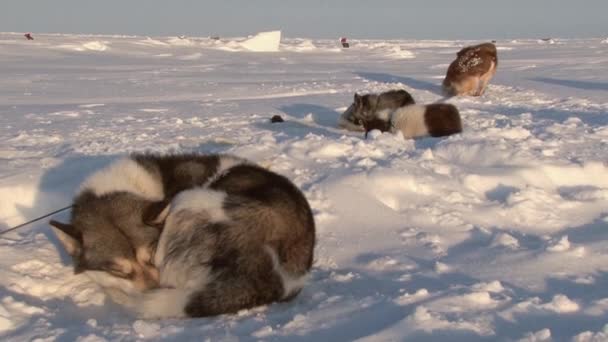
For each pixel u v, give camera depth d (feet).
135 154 15.72
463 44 230.48
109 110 40.60
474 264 14.23
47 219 18.56
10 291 13.00
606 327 9.88
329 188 19.52
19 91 53.16
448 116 30.76
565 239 15.12
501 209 18.37
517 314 10.93
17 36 182.50
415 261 14.69
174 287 12.66
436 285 12.91
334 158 23.59
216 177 14.44
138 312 12.32
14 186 20.18
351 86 57.36
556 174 21.35
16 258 14.88
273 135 30.01
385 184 19.80
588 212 18.34
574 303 11.27
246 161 15.38
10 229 16.61
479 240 16.20
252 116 37.78
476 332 10.14
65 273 14.48
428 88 56.44
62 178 21.76
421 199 19.25
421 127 30.89
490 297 11.73
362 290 13.06
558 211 18.35
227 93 52.31
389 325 10.50
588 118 34.73
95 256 13.16
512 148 23.75
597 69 73.05
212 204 12.50
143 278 13.17
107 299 13.35
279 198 12.81
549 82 58.34
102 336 10.98
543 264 13.96
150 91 54.13
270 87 56.49
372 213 17.99
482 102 44.55
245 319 11.68
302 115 39.29
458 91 49.62
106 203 13.78
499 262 14.23
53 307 12.88
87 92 53.26
